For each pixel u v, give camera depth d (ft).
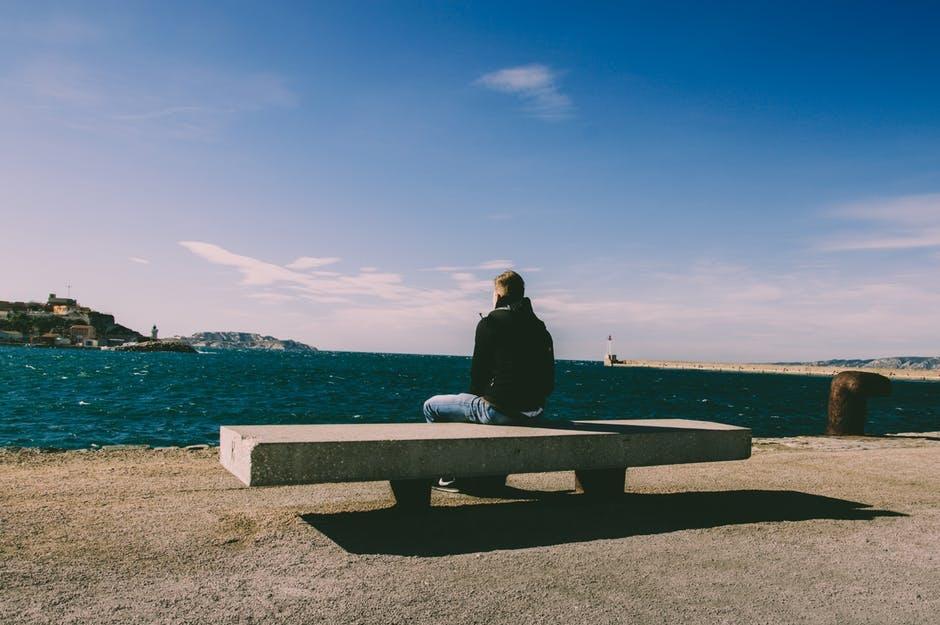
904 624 9.11
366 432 13.82
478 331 16.15
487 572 10.58
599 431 15.51
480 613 8.88
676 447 16.14
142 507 15.01
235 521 13.65
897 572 11.39
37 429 66.95
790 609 9.52
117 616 8.36
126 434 66.08
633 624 8.77
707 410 128.26
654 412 117.91
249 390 145.89
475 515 14.53
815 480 21.06
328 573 10.33
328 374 246.06
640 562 11.43
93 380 163.32
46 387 133.39
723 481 20.65
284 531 12.83
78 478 19.35
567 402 138.21
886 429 98.58
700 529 13.92
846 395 38.37
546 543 12.43
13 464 22.44
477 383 16.44
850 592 10.30
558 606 9.25
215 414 90.99
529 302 16.52
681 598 9.78
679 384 269.64
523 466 14.23
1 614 8.27
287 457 11.92
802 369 629.51
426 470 13.20
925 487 20.20
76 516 13.83
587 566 11.09
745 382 338.54
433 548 11.85
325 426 14.80
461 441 13.56
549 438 14.49
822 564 11.70
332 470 12.29
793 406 150.10
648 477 21.33
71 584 9.50
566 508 15.56
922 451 29.45
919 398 239.91
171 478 19.60
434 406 17.16
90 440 60.13
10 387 128.98
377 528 13.19
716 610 9.36
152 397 118.52
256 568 10.50
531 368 16.03
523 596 9.58
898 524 15.01
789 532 13.91
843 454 27.76
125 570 10.23
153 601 8.94
